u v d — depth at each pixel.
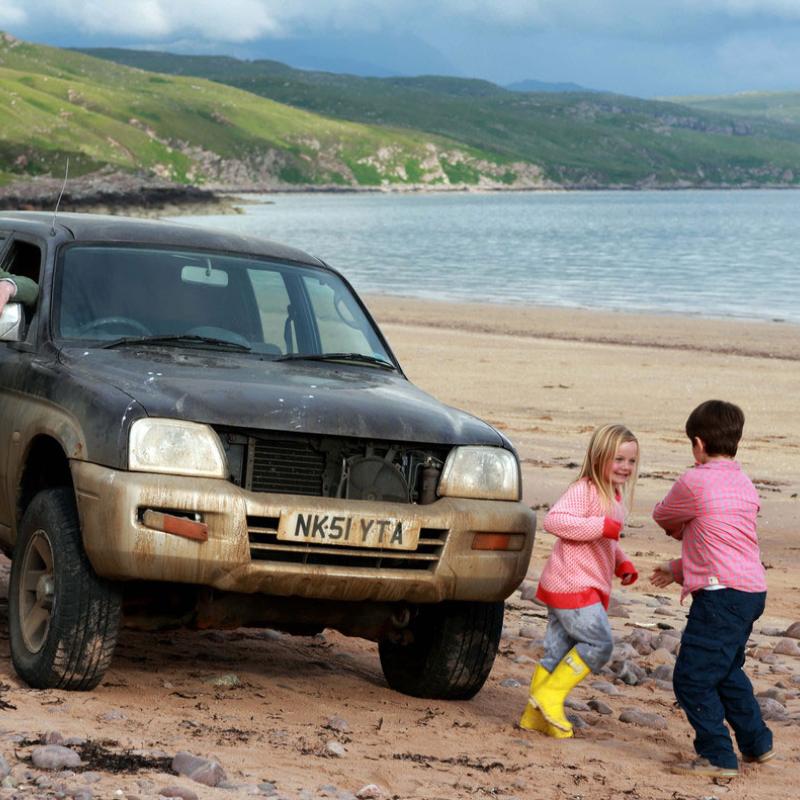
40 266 17.81
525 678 18.94
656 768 14.57
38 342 16.97
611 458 15.06
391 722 15.52
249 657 18.62
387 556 14.74
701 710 14.51
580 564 15.35
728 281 144.50
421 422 15.42
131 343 16.86
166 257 18.41
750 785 14.11
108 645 14.84
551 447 44.47
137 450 14.25
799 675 20.28
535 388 60.44
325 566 14.53
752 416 54.50
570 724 15.72
